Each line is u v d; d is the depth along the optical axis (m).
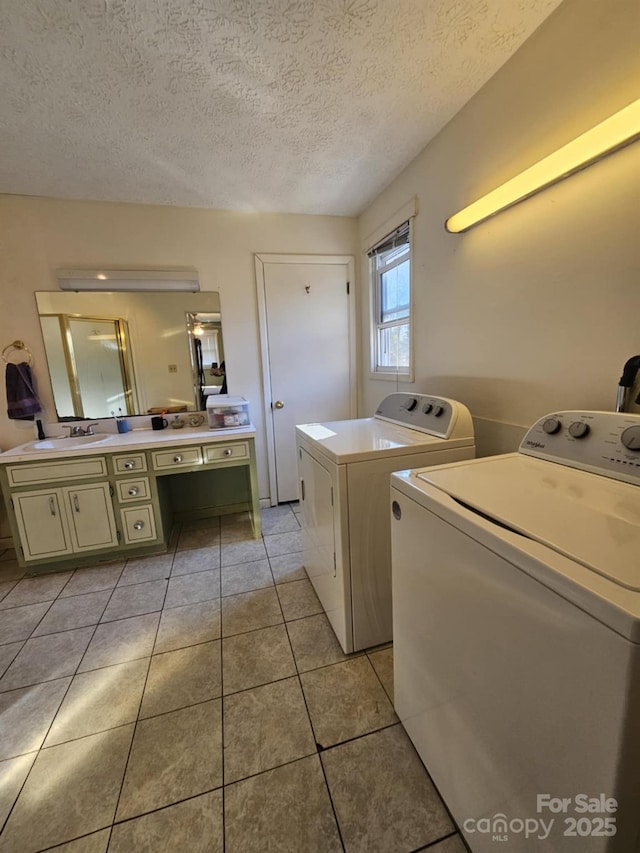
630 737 0.51
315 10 1.16
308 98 1.57
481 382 1.72
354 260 3.03
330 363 3.12
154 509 2.40
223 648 1.62
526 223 1.41
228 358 2.89
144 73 1.39
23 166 2.02
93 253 2.52
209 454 2.46
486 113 1.53
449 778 0.97
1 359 2.46
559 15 1.19
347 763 1.13
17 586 2.14
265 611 1.85
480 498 0.88
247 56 1.33
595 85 1.11
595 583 0.55
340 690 1.39
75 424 2.63
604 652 0.52
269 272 2.87
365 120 1.73
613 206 1.10
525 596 0.66
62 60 1.31
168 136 1.80
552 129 1.26
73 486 2.24
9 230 2.38
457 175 1.74
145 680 1.47
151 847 0.95
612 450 0.99
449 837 0.95
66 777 1.12
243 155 1.99
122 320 2.65
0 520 2.62
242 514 3.09
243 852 0.94
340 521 1.45
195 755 1.17
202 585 2.10
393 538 1.15
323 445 1.57
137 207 2.55
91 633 1.74
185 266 2.70
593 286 1.18
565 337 1.29
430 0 1.14
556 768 0.63
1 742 1.24
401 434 1.73
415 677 1.11
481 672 0.80
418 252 2.12
